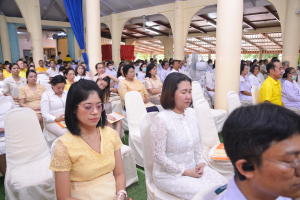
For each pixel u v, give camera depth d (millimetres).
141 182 2330
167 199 1471
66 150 1142
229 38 3713
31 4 8781
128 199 1277
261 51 17797
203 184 1407
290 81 3910
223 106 3951
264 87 3359
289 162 506
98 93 1188
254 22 11945
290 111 541
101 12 12117
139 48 23375
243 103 4234
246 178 586
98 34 6430
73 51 13695
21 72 6105
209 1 8219
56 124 2684
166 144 1502
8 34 11203
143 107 2873
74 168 1176
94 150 1223
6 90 4328
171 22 9383
